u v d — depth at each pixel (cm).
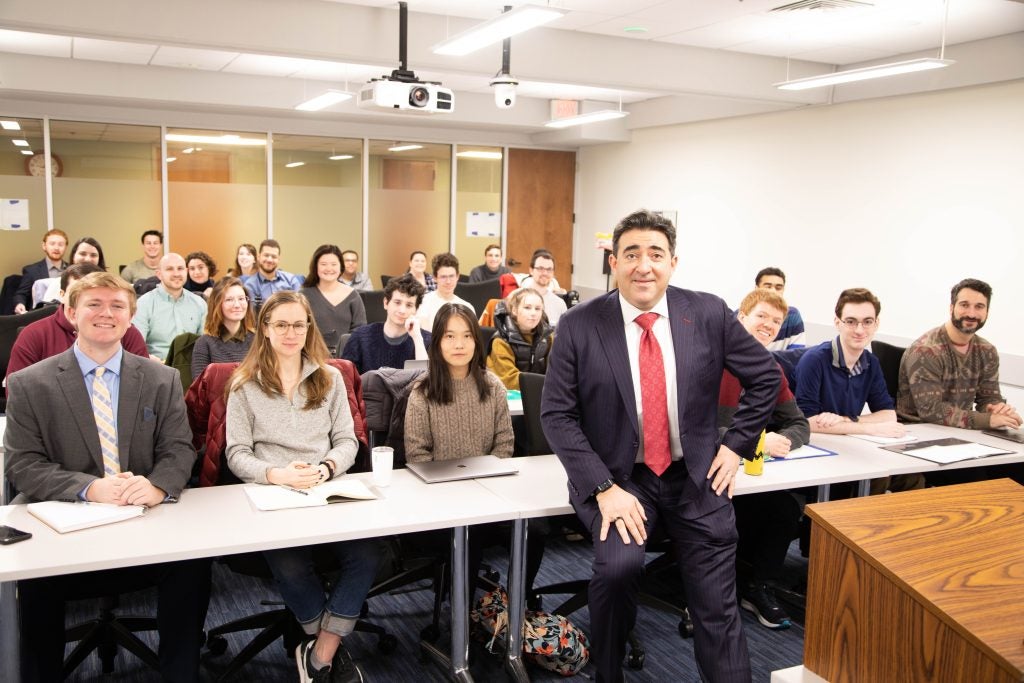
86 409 220
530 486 245
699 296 232
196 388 266
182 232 836
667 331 227
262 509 213
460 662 237
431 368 275
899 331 602
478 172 963
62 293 315
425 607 302
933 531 126
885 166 605
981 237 541
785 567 349
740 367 229
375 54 504
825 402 336
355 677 229
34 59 670
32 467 213
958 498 141
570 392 229
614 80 561
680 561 225
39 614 208
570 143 949
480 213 971
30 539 189
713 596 216
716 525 220
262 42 476
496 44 535
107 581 218
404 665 260
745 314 321
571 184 1007
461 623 235
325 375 254
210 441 252
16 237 769
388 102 499
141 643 238
